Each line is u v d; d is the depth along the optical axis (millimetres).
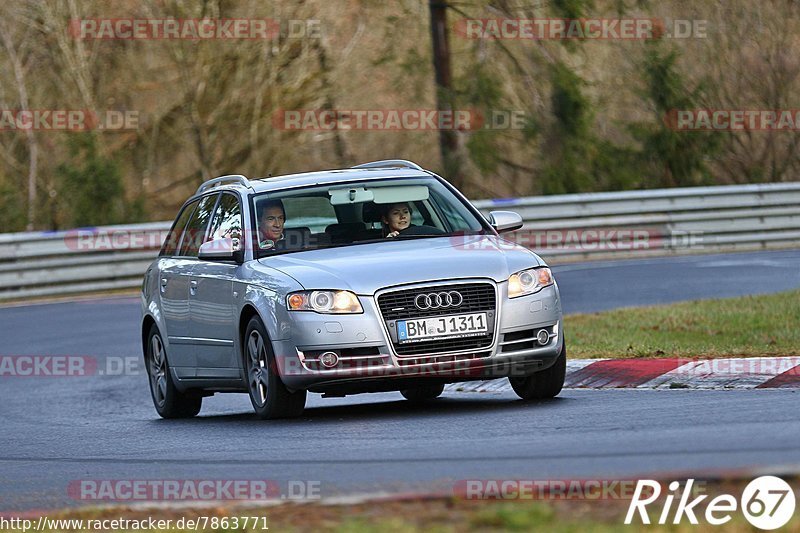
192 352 36094
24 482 24859
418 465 22125
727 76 114562
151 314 38625
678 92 109625
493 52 104875
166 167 114375
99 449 29766
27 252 80750
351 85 109625
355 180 35312
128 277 83688
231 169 111875
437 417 29969
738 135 115688
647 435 23688
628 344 42281
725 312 48812
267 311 31188
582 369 37344
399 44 106812
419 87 106250
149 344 39688
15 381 50594
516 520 17000
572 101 104062
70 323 65938
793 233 91812
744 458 20188
